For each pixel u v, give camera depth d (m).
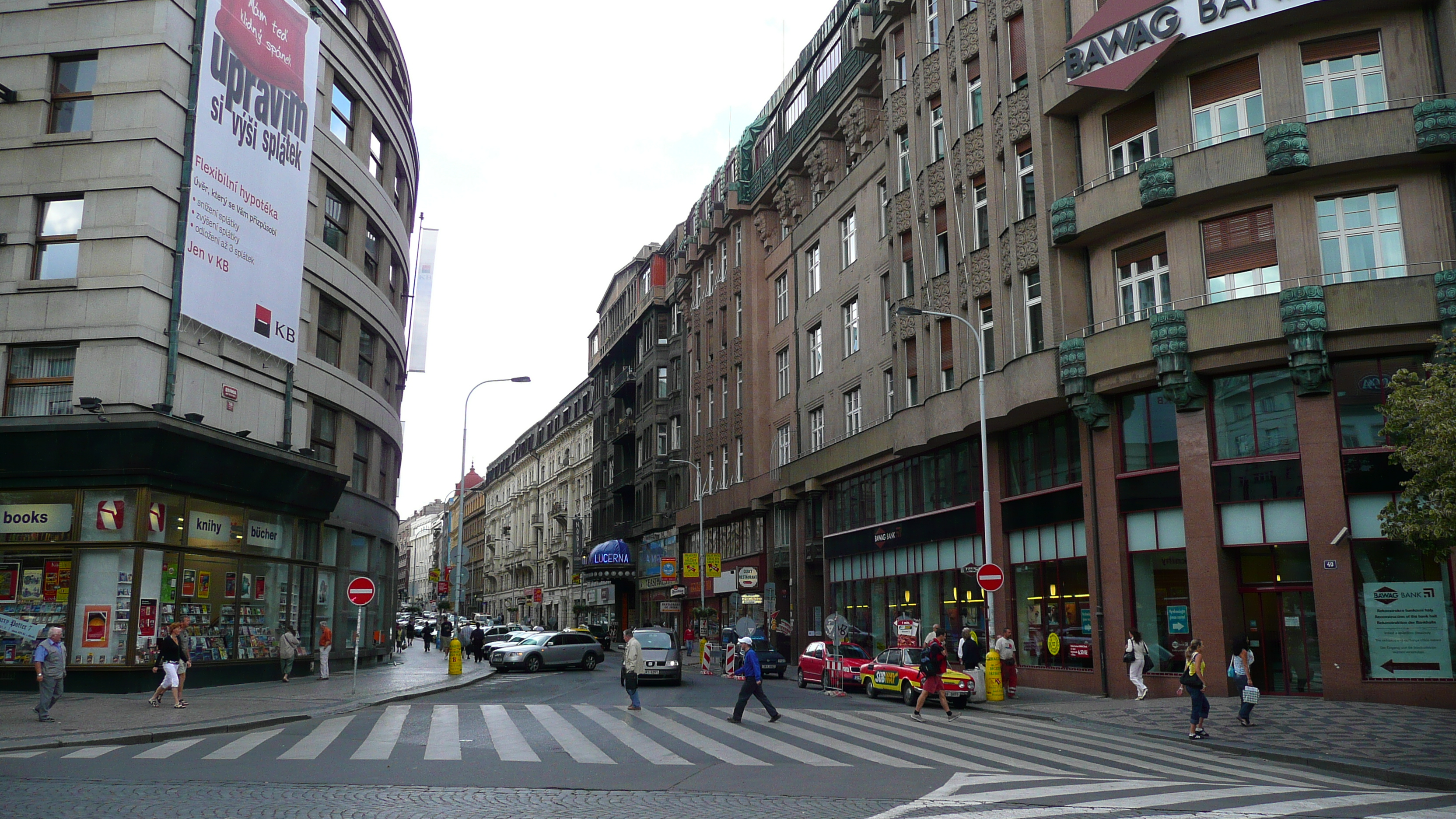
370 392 36.09
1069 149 25.64
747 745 15.45
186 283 24.73
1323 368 20.56
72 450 22.97
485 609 119.56
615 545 67.00
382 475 40.25
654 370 65.50
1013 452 28.66
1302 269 21.12
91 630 22.91
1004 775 12.26
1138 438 23.91
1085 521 24.89
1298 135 20.83
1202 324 21.86
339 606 33.91
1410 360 20.52
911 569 33.94
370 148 36.28
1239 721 17.73
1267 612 21.66
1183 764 13.69
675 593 59.84
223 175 26.22
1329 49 21.44
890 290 35.25
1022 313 26.53
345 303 33.81
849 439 37.88
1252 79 22.09
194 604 25.23
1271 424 21.56
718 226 53.84
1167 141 23.05
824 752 14.54
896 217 33.97
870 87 37.94
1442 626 19.62
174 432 23.33
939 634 20.94
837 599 40.19
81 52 24.89
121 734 15.57
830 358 40.72
